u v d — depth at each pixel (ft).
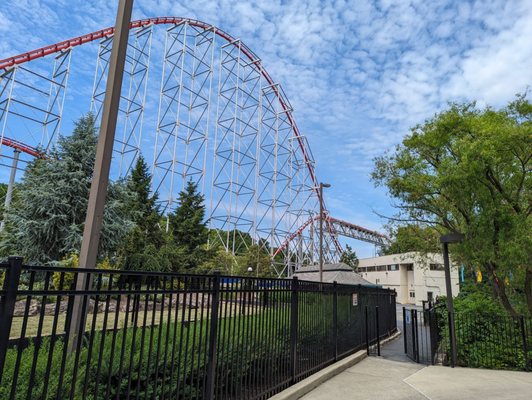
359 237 257.34
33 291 9.04
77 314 14.53
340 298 33.35
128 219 67.51
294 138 168.45
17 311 33.96
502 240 32.09
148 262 71.00
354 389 23.41
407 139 41.01
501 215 32.65
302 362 24.14
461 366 32.73
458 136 36.27
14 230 57.00
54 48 103.19
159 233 89.66
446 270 34.91
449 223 41.81
